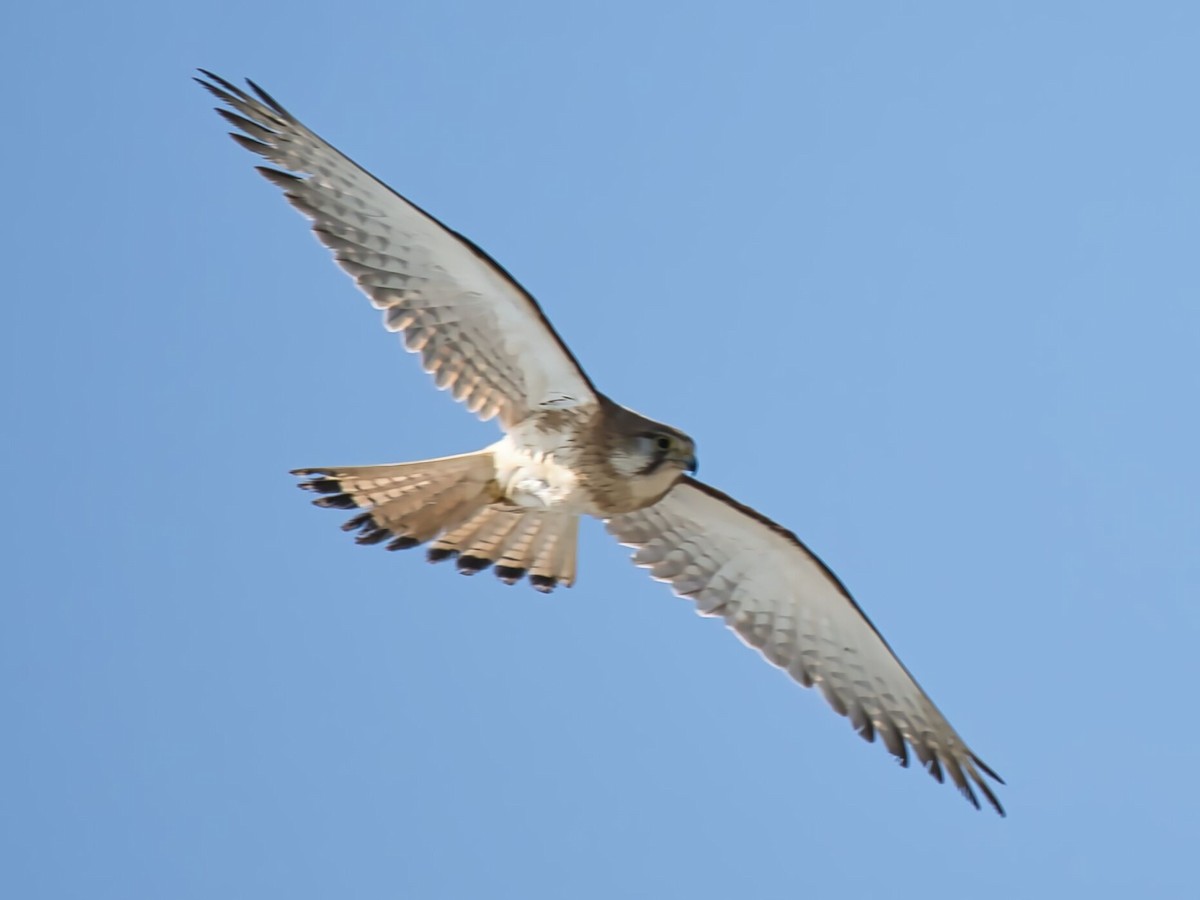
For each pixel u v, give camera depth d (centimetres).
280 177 1420
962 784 1611
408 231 1417
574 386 1476
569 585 1531
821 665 1638
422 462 1481
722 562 1631
